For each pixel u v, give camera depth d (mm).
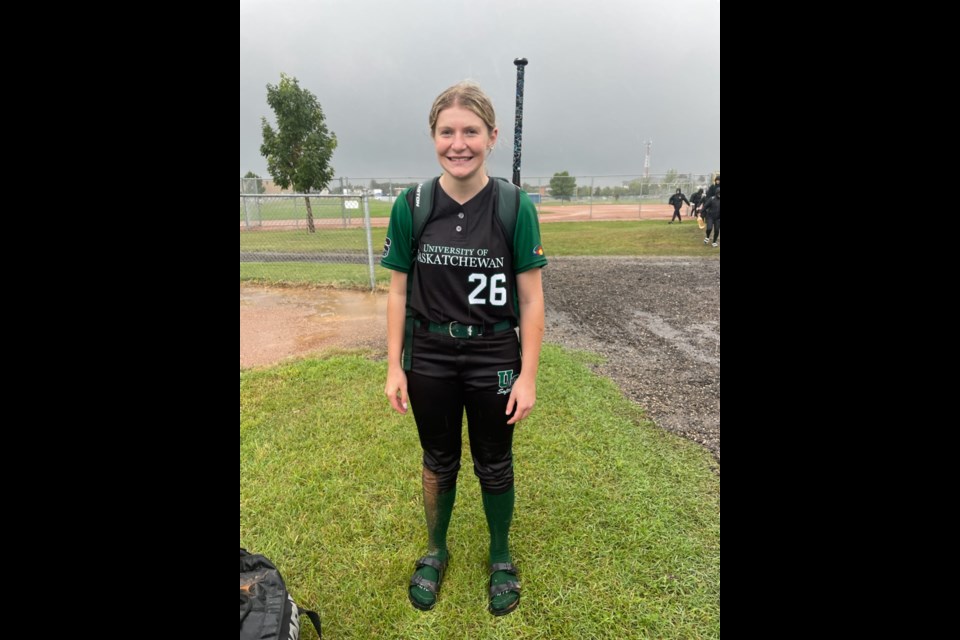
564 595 1981
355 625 1875
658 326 5980
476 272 1620
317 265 10188
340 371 4320
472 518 2422
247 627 1512
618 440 3129
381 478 2746
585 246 13602
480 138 1510
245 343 5328
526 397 1722
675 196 20422
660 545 2232
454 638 1820
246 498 2561
